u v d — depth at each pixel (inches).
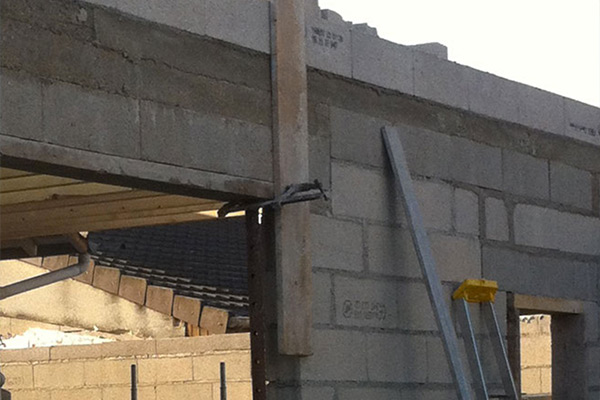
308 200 448.8
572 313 625.9
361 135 503.8
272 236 458.9
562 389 636.1
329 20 513.7
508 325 579.8
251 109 452.1
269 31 463.2
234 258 1003.3
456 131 556.7
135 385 714.2
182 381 839.1
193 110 428.5
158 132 414.3
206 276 941.2
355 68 503.8
